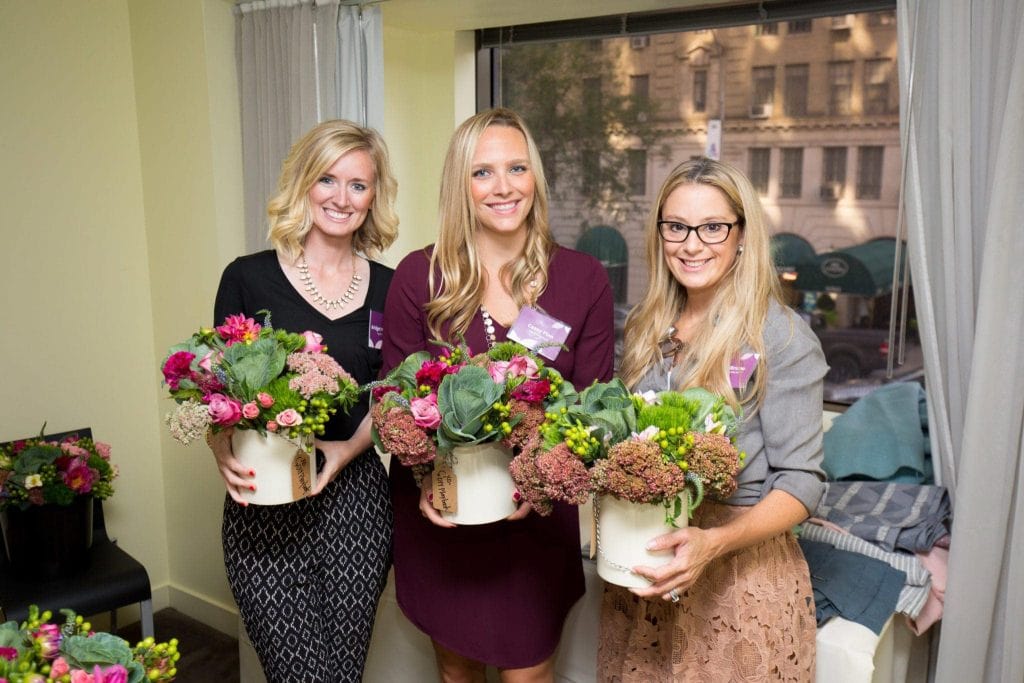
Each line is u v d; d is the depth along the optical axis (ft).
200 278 10.14
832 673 5.96
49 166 9.71
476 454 5.23
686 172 5.43
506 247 6.11
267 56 9.47
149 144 10.34
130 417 10.82
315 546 6.26
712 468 4.41
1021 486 6.18
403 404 5.06
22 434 9.84
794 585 5.51
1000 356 6.14
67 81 9.74
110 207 10.28
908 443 7.79
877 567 6.70
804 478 5.14
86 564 8.96
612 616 6.11
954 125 6.32
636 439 4.48
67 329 10.08
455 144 5.84
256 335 5.58
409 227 11.70
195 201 10.00
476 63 11.16
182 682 9.69
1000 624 6.57
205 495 10.78
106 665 4.36
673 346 5.74
